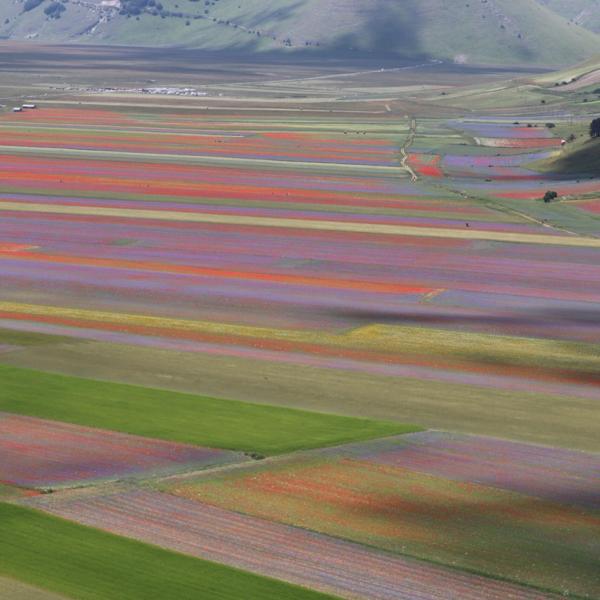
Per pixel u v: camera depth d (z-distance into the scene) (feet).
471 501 520.01
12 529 471.62
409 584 433.48
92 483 531.09
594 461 581.53
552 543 475.31
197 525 483.92
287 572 439.63
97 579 428.56
